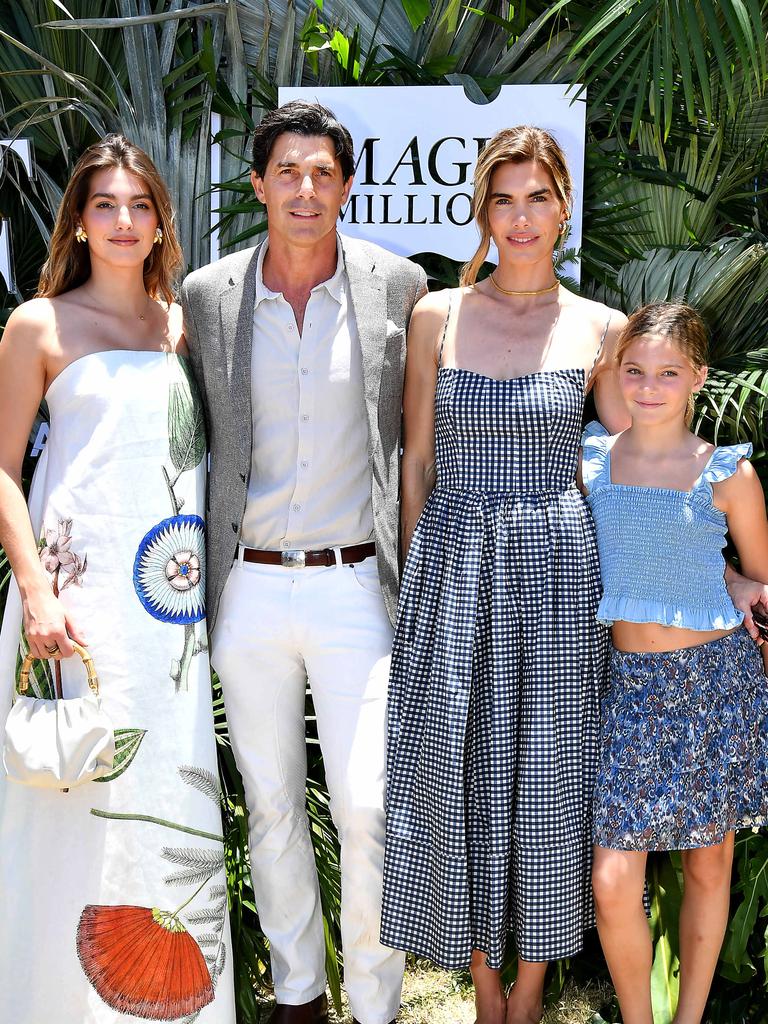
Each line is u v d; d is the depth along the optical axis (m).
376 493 2.50
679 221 3.35
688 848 2.38
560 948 2.39
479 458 2.44
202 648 2.50
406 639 2.49
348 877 2.53
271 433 2.51
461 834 2.38
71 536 2.39
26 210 3.60
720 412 2.79
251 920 3.08
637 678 2.39
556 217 2.48
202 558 2.53
